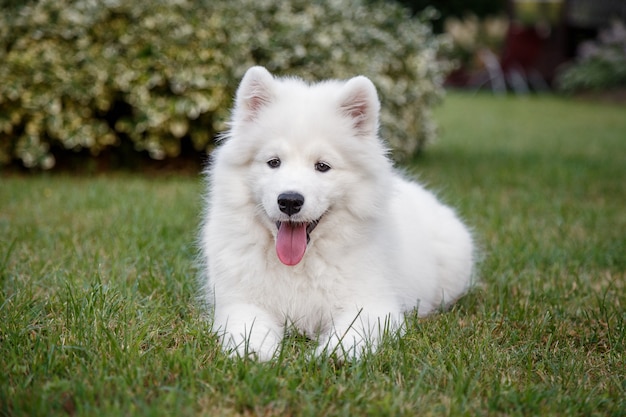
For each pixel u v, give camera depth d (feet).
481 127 51.57
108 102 26.68
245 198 11.58
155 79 26.23
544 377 10.13
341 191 11.45
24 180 25.93
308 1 29.86
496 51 93.04
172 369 9.62
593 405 9.13
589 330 12.44
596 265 17.03
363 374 9.68
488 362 10.44
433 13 35.22
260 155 11.41
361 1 33.35
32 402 8.41
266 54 27.61
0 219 19.58
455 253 14.75
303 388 9.36
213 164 12.50
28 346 10.25
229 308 11.48
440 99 35.91
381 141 12.30
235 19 27.20
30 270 14.61
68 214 20.48
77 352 10.18
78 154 29.14
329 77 28.12
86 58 26.00
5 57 26.17
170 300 13.02
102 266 15.14
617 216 22.61
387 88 29.30
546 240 19.13
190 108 26.25
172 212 20.88
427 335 11.61
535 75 85.51
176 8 26.71
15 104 26.37
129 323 11.50
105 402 8.45
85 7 26.25
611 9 91.86
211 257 12.10
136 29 26.48
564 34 86.69
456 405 8.92
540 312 13.21
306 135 11.27
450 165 33.12
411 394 9.12
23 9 26.43
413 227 13.85
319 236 11.52
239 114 11.87
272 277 11.58
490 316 12.76
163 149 27.45
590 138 45.57
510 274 15.70
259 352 10.22
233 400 8.84
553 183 28.53
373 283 11.67
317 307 11.66
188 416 8.29
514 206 23.79
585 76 77.87
